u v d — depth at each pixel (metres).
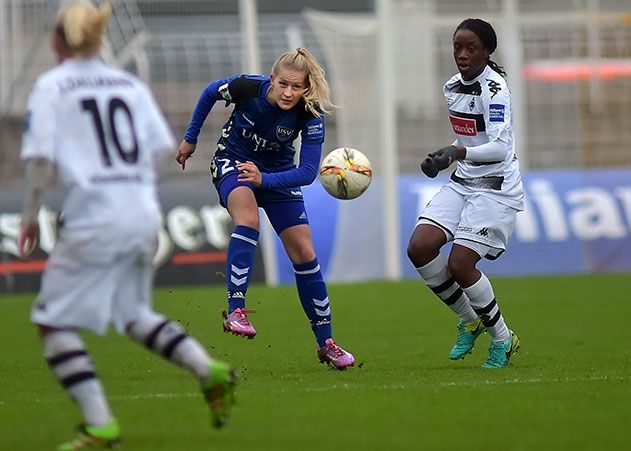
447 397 24.03
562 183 65.81
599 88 66.25
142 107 18.78
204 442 19.06
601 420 21.19
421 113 65.25
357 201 63.59
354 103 63.97
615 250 65.31
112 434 18.31
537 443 19.02
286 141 28.75
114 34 62.03
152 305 51.69
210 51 62.50
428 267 29.31
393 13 65.31
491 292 29.14
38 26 62.34
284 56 27.81
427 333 39.44
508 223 29.28
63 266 18.09
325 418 21.58
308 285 29.38
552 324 41.94
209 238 61.16
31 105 17.97
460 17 65.50
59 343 18.23
